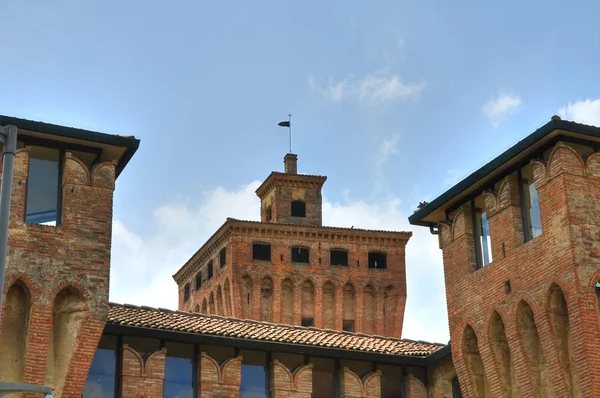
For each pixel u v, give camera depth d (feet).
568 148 120.47
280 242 238.27
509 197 127.54
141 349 124.77
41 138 116.78
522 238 126.11
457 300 134.00
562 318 119.34
